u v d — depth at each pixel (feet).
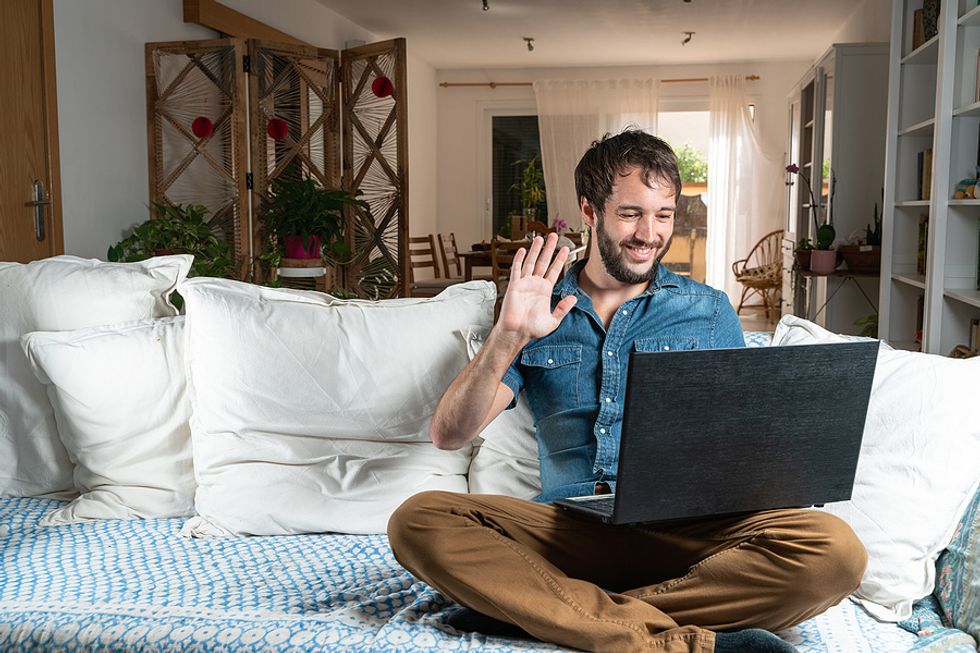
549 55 31.48
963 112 10.61
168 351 6.82
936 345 11.39
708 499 4.75
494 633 4.92
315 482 6.43
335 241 18.70
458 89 34.53
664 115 39.58
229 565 5.81
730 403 4.57
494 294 7.08
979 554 4.94
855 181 18.84
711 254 33.04
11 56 12.56
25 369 7.20
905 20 13.38
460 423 5.39
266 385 6.52
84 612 5.02
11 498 7.15
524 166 34.83
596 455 5.72
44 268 7.37
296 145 18.04
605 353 5.84
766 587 4.71
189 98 16.70
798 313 20.47
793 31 27.35
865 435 5.66
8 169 12.51
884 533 5.35
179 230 15.02
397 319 6.78
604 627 4.59
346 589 5.47
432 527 5.00
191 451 6.77
